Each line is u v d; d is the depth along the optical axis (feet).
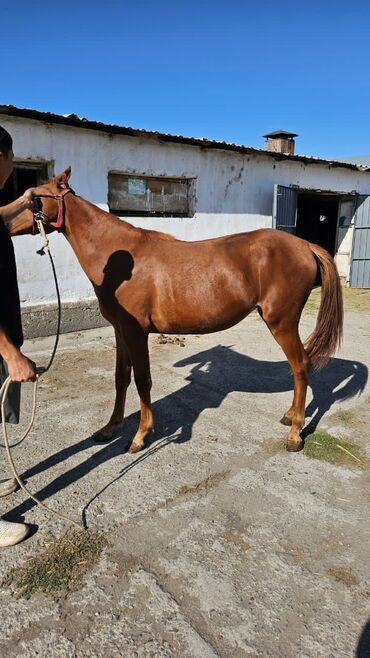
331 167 31.50
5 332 5.55
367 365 14.99
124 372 9.68
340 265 35.60
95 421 10.79
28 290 17.87
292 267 9.25
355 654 5.05
